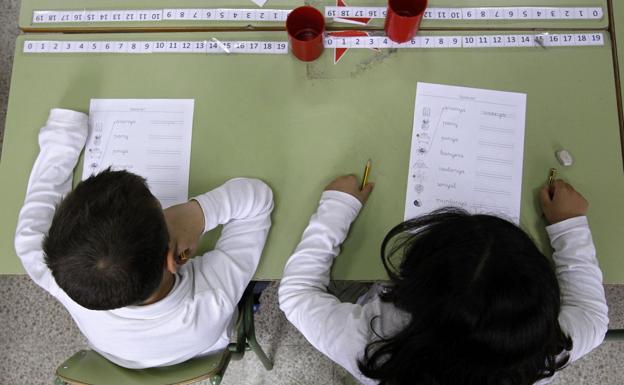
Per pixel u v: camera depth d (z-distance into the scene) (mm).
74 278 580
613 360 1309
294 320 790
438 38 889
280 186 864
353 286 1088
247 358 1369
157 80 903
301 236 848
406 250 711
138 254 582
